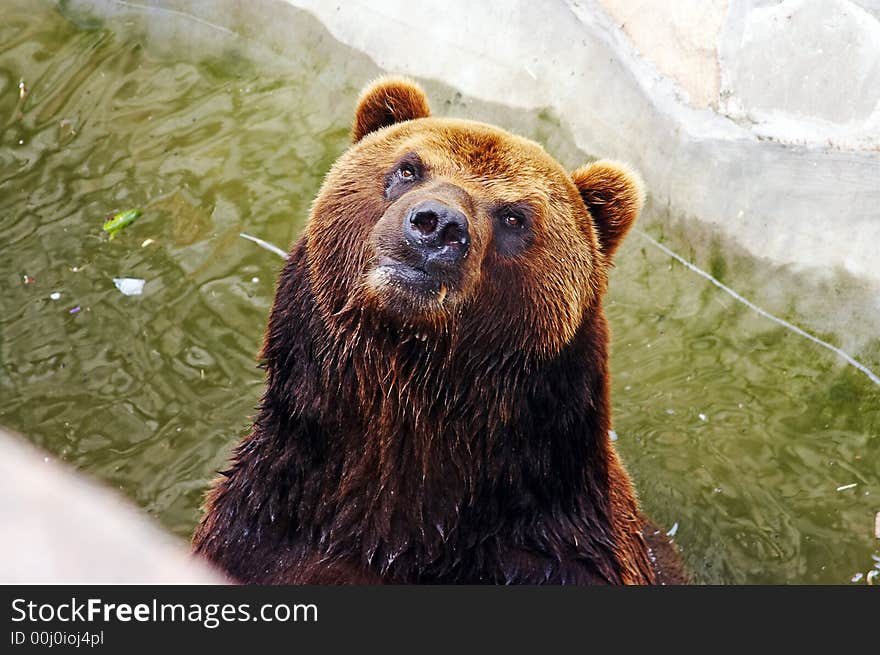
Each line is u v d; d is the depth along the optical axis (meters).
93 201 10.81
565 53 11.48
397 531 7.23
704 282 10.68
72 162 11.23
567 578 7.08
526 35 11.63
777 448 9.34
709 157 10.82
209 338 9.70
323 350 7.00
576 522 7.18
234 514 7.33
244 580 7.30
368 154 7.10
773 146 10.65
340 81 12.23
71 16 12.81
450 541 7.20
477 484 7.14
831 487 9.07
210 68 12.46
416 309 6.40
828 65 10.41
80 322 9.74
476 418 7.04
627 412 9.56
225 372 9.44
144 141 11.52
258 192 11.00
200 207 10.82
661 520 8.72
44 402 9.07
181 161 11.29
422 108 7.68
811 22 10.46
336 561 7.23
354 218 6.90
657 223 10.98
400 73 12.02
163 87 12.18
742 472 9.13
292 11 12.67
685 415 9.55
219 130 11.70
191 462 8.72
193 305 9.95
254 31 12.73
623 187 7.61
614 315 10.35
